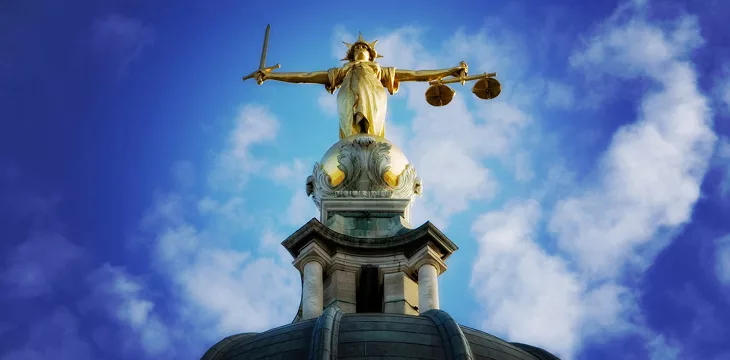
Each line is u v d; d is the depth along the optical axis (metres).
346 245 75.69
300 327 68.88
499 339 70.38
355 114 79.81
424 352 66.25
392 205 77.38
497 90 79.25
